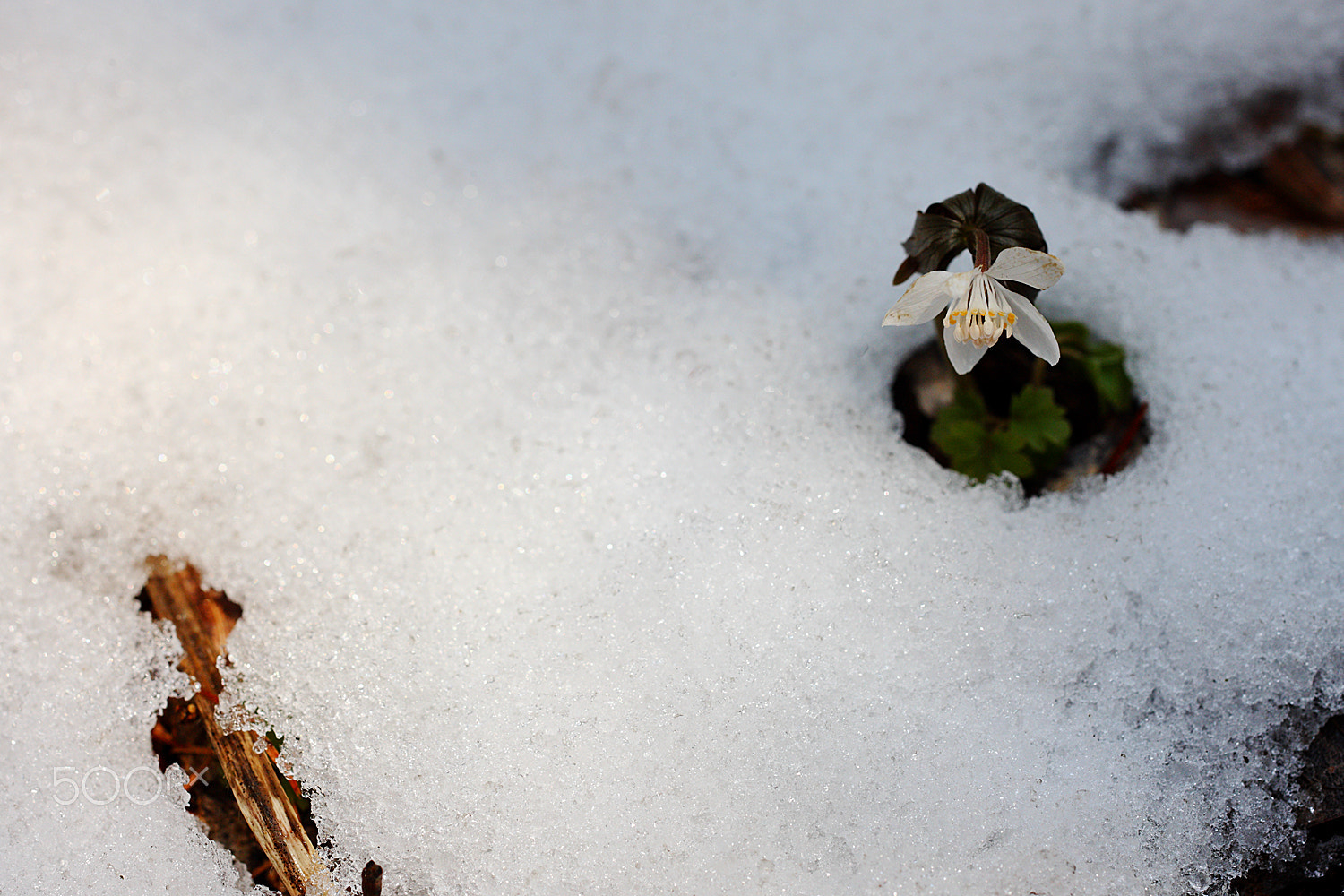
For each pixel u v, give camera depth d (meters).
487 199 0.68
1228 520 0.63
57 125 0.69
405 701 0.63
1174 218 0.67
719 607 0.63
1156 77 0.68
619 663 0.63
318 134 0.69
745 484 0.64
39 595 0.64
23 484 0.65
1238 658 0.63
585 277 0.67
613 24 0.71
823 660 0.62
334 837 0.62
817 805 0.62
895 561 0.63
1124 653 0.63
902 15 0.70
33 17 0.70
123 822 0.62
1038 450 0.64
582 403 0.65
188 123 0.69
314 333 0.66
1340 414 0.64
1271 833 0.62
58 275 0.67
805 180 0.68
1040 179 0.67
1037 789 0.62
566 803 0.62
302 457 0.65
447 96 0.70
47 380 0.66
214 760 0.63
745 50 0.70
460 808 0.62
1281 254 0.66
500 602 0.63
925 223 0.63
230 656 0.63
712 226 0.68
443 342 0.66
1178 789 0.62
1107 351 0.65
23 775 0.63
